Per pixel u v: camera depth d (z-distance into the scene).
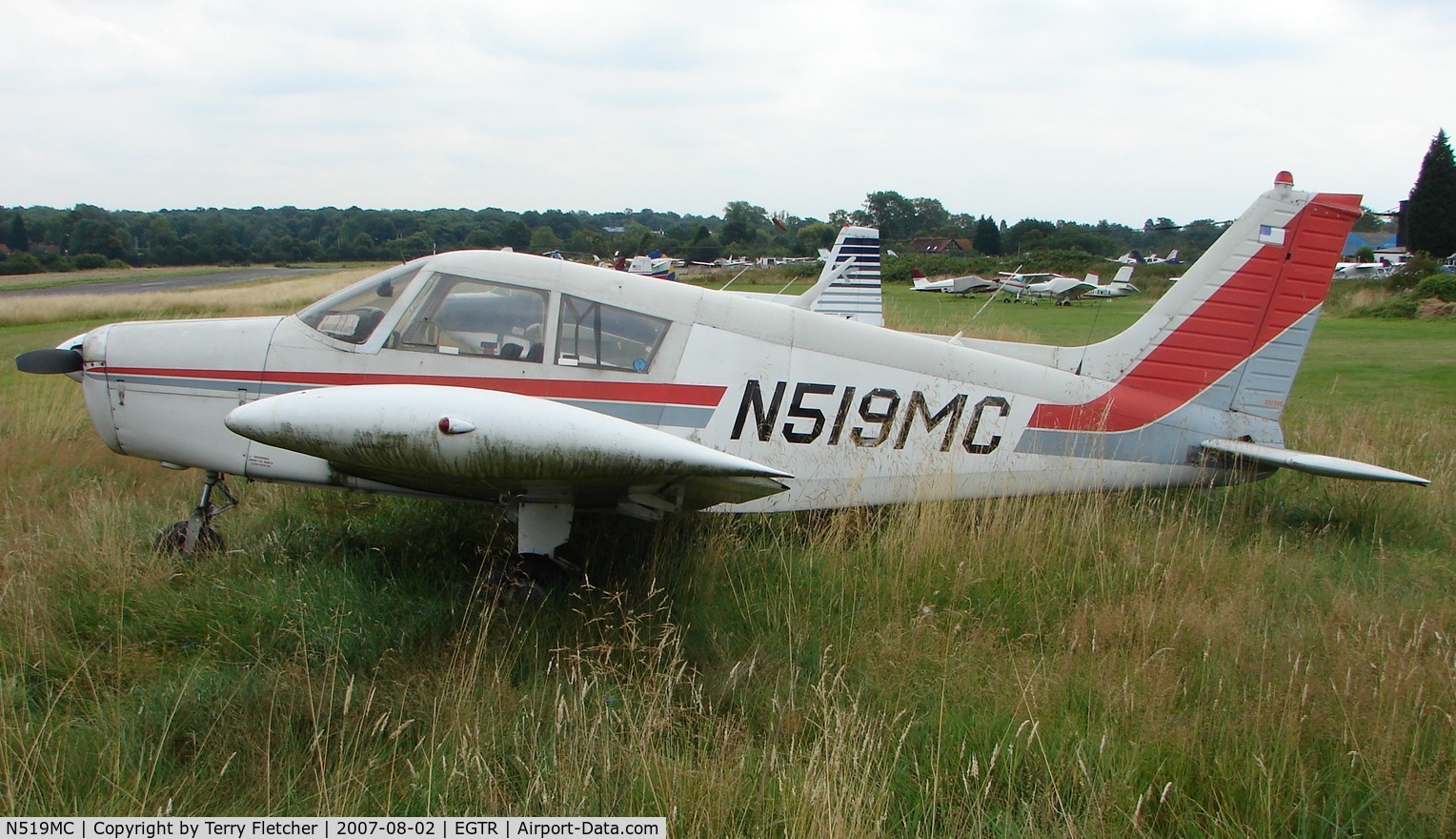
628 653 3.93
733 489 4.44
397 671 3.71
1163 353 6.24
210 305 33.75
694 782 2.94
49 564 4.44
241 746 3.11
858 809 2.66
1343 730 3.34
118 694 3.43
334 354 5.22
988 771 2.97
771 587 4.68
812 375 5.53
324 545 5.15
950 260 60.19
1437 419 9.77
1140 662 3.86
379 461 4.21
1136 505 6.15
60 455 6.97
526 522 4.77
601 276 5.40
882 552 5.10
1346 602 4.58
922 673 3.85
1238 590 4.75
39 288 63.56
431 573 4.85
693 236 78.38
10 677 3.50
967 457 5.83
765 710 3.56
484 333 5.29
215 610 4.12
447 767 2.96
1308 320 6.27
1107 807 2.94
